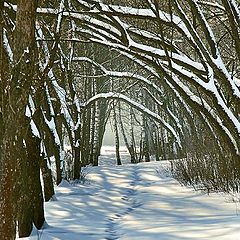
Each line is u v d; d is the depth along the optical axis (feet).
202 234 22.43
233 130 34.86
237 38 33.19
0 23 17.48
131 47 36.78
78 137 62.13
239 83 40.75
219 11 47.16
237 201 35.86
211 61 34.37
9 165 14.10
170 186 53.26
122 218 34.40
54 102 63.46
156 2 33.19
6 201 13.94
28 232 26.84
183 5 43.34
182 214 33.40
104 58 89.35
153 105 130.72
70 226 30.58
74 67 86.58
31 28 14.74
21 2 14.61
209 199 38.81
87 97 93.91
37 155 28.96
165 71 38.40
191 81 35.53
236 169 41.19
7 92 14.79
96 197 46.55
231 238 20.27
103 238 25.99
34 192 28.78
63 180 56.54
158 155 126.72
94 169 76.07
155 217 33.06
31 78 14.80
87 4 35.78
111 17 35.55
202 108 37.40
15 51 14.62
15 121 14.33
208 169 46.42
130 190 54.24
